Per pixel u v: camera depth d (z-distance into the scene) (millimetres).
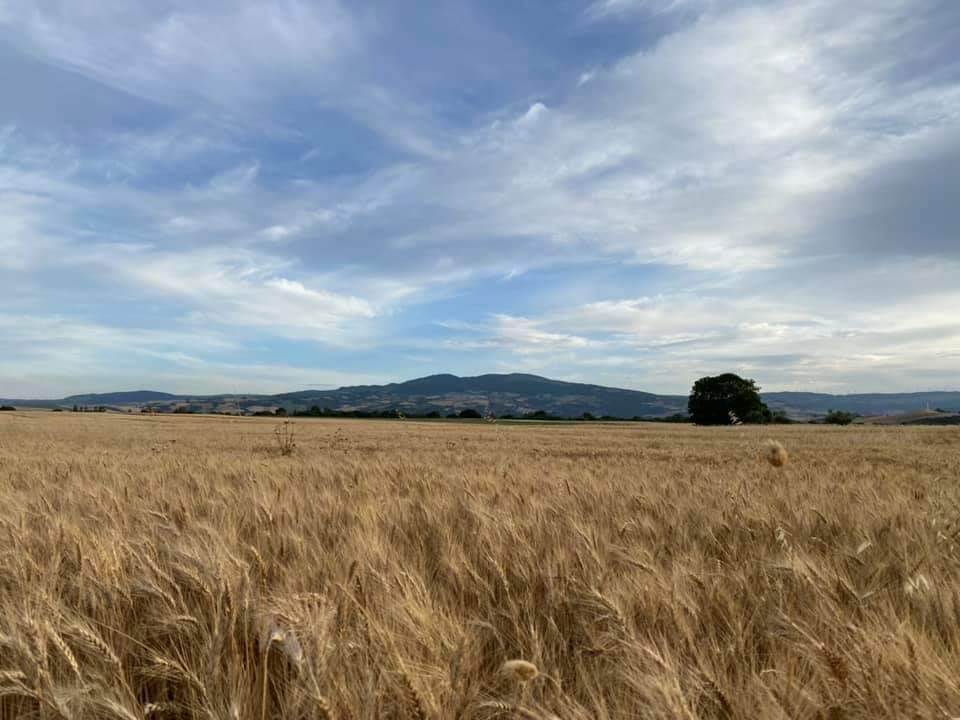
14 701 2705
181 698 2848
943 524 5379
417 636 2742
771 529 5402
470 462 16953
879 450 25578
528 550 4219
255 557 4105
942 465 17875
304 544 4445
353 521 5609
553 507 6582
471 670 2775
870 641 2582
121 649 3117
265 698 2566
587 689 2674
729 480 10516
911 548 4719
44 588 3393
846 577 3791
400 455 20984
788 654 2822
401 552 4465
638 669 2602
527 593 3613
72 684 2658
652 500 7059
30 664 2688
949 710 2203
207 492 7906
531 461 18141
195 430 46219
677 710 2199
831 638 2859
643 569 3877
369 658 2693
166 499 7168
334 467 12094
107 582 3510
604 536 4930
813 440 34000
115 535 4293
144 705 2682
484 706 2572
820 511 6168
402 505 6504
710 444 31656
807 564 3797
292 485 8336
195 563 3645
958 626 3029
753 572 4023
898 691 2309
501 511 5711
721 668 2639
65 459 16391
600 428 60219
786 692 2439
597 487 8273
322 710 2293
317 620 2803
